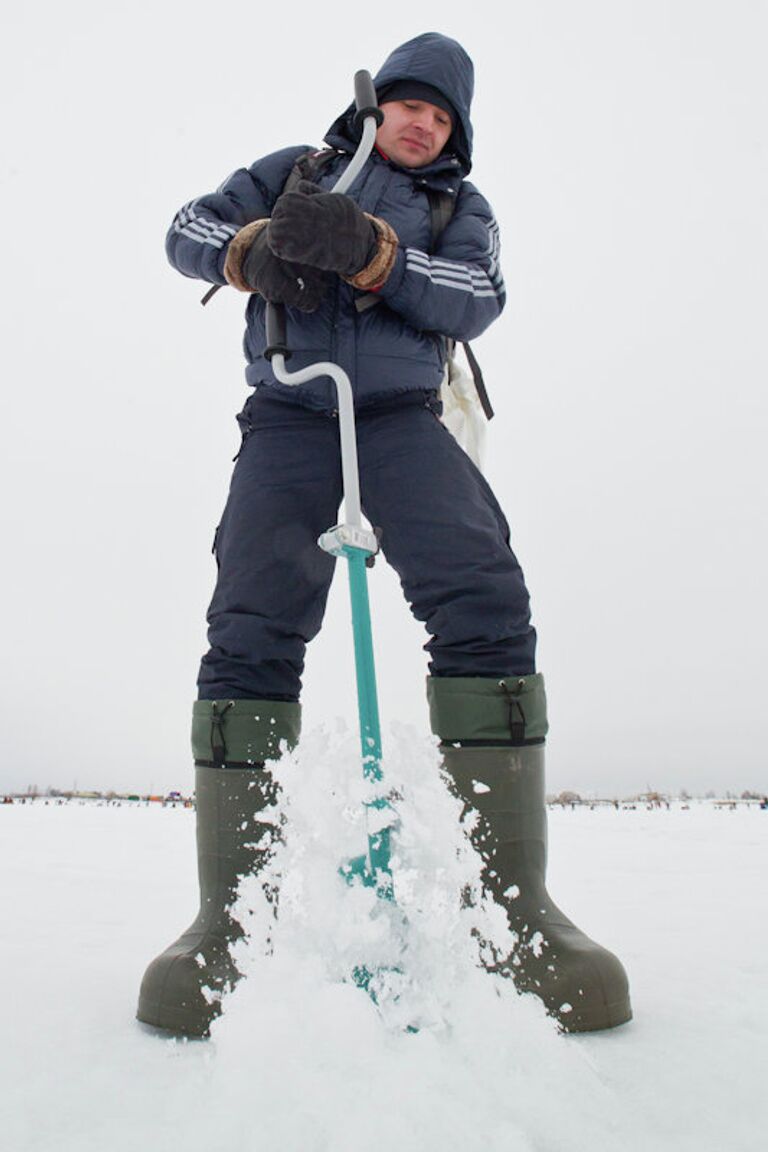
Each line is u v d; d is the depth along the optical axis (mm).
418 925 844
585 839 5285
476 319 1312
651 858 3719
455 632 1189
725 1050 880
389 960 823
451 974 830
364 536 926
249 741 1142
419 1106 621
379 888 850
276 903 1031
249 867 1085
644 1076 796
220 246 1311
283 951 837
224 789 1121
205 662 1231
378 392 1302
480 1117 625
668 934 1691
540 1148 622
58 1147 623
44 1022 985
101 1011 1048
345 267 1134
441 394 1503
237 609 1224
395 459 1290
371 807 874
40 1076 784
